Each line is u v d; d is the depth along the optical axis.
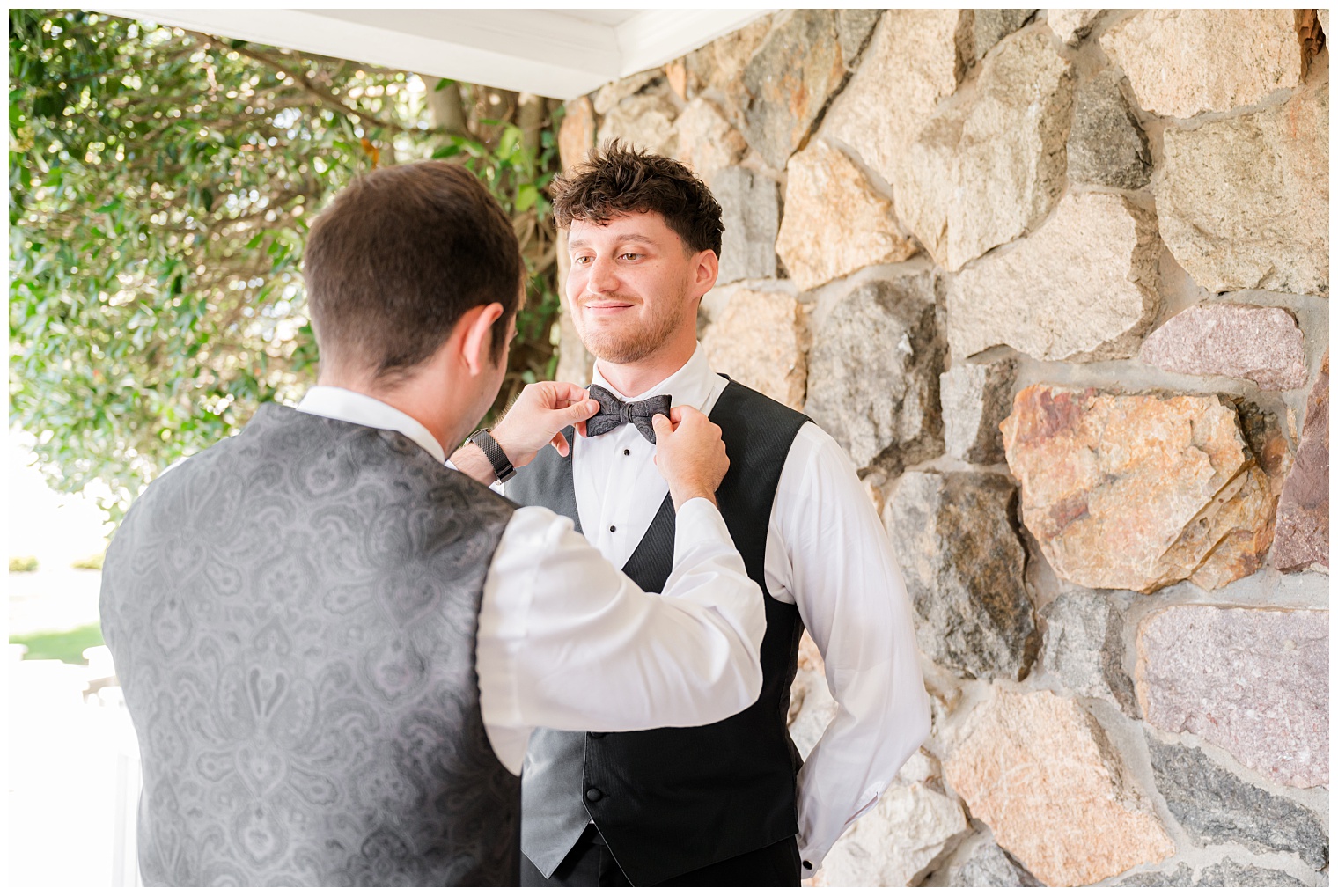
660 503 1.41
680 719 0.95
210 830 0.90
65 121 2.86
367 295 0.92
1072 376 1.82
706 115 2.57
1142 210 1.70
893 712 1.36
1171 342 1.66
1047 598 1.84
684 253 1.42
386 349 0.94
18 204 2.86
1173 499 1.63
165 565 0.94
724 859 1.31
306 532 0.88
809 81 2.31
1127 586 1.69
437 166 0.98
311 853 0.85
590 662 0.88
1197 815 1.60
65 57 2.84
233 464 0.95
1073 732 1.77
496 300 0.98
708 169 2.57
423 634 0.84
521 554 0.86
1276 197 1.52
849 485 1.40
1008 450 1.89
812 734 2.26
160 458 3.14
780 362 2.32
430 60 2.64
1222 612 1.57
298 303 3.21
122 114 2.96
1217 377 1.61
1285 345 1.51
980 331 1.96
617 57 2.78
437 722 0.83
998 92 1.92
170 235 3.09
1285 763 1.49
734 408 1.48
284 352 3.26
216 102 3.07
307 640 0.86
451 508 0.88
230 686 0.89
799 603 1.42
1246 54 1.56
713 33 2.53
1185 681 1.62
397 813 0.84
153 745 0.94
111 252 2.96
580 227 1.42
